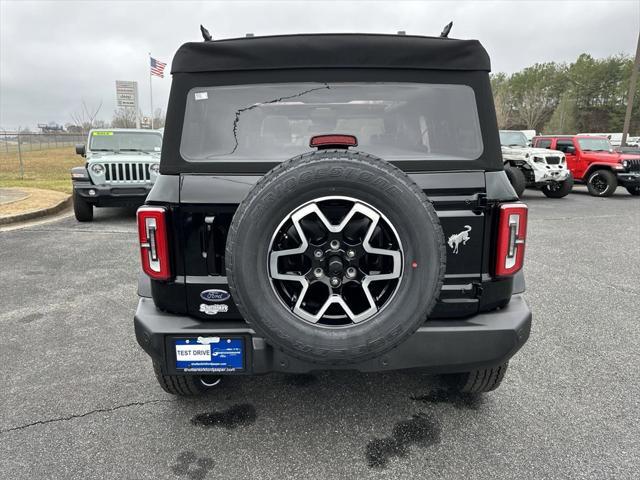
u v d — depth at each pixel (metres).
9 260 6.03
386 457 2.26
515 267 2.14
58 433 2.45
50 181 14.97
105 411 2.65
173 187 2.12
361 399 2.78
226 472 2.16
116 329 3.84
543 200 13.16
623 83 69.50
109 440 2.39
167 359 2.15
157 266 2.12
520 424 2.53
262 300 1.87
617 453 2.28
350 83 2.21
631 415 2.61
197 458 2.26
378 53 2.18
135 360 3.29
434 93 2.24
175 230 2.13
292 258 1.98
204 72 2.18
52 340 3.62
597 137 15.12
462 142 2.21
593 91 75.94
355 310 2.01
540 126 73.19
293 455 2.28
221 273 2.15
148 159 8.36
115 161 8.22
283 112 2.27
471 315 2.21
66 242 7.09
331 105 2.28
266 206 1.81
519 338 2.17
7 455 2.27
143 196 8.36
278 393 2.85
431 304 1.88
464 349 2.13
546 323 3.95
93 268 5.66
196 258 2.14
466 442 2.37
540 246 7.00
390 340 1.89
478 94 2.19
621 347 3.49
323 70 2.20
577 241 7.37
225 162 2.12
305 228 1.92
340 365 2.01
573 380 3.00
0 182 14.40
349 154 1.83
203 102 2.19
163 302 2.21
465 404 2.72
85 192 8.20
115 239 7.32
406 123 2.31
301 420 2.57
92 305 4.39
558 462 2.22
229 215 2.10
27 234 7.67
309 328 1.89
